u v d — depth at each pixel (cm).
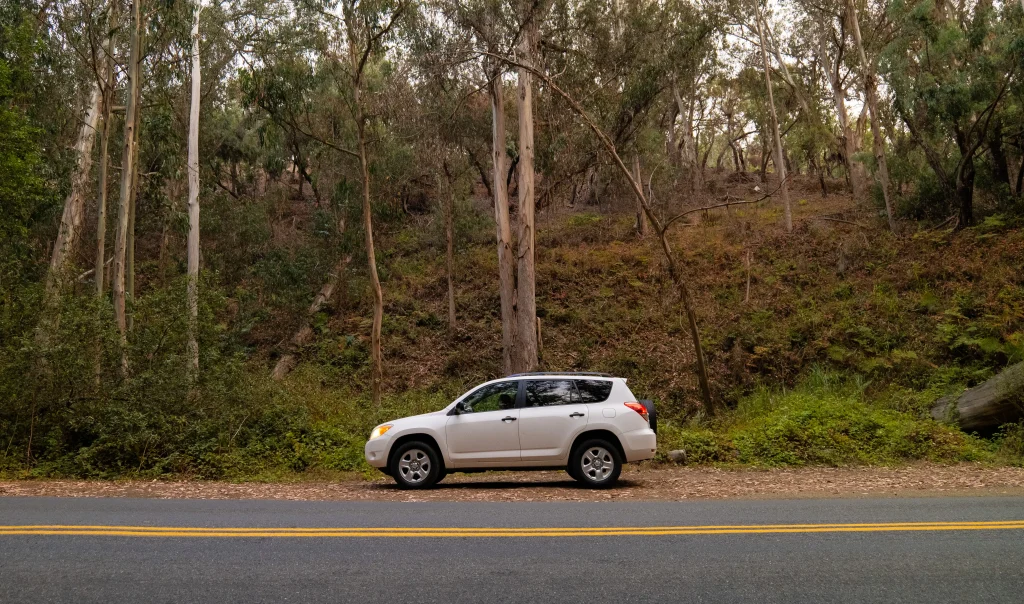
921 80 2672
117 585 530
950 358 2175
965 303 2334
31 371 1383
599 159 2675
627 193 3662
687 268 3053
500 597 504
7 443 1384
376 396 2128
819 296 2670
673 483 1173
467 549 641
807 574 563
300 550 637
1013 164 3219
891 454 1476
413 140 2714
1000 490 1082
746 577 555
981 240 2712
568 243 3528
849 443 1483
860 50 3266
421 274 3362
